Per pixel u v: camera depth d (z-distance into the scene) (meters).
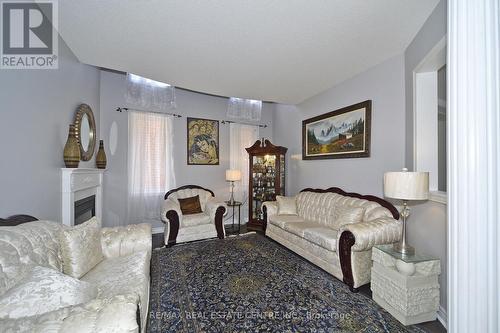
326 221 3.29
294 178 4.78
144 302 1.49
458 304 0.91
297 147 4.67
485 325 0.84
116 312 1.00
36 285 1.10
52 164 2.22
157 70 3.01
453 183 0.93
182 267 2.78
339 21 2.03
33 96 1.93
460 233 0.90
